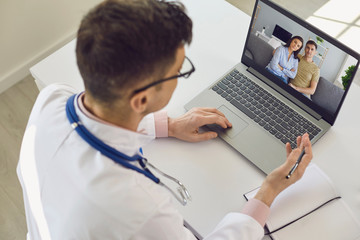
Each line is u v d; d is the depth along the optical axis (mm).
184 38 670
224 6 1472
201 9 1461
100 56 614
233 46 1362
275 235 962
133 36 605
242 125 1157
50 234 774
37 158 763
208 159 1109
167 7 653
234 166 1098
